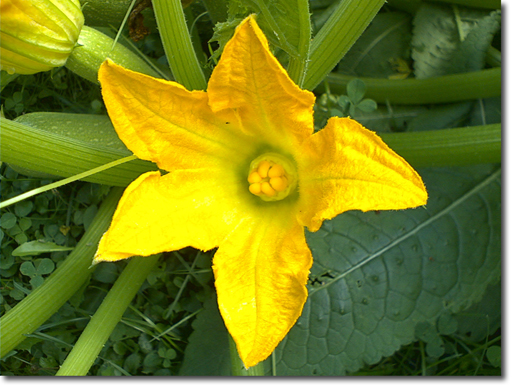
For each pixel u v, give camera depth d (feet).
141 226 0.79
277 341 0.79
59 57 0.88
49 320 1.21
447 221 1.18
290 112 0.79
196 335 1.19
